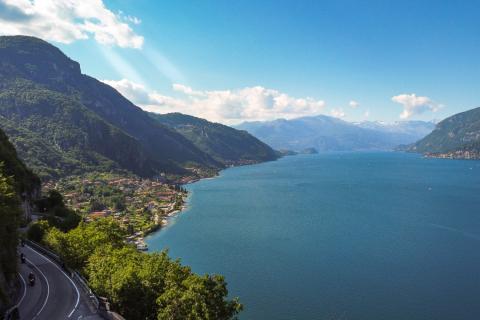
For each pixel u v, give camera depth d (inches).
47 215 5546.3
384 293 4753.9
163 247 6953.7
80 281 2610.7
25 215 5059.1
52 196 6254.9
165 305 2220.7
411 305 4424.2
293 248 6756.9
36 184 6279.5
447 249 6565.0
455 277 5236.2
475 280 5118.1
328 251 6540.4
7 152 5270.7
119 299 2260.1
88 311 2130.9
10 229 2498.8
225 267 5777.6
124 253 2947.8
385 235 7598.4
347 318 4146.2
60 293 2425.0
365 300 4564.5
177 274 2539.4
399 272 5457.7
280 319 4126.5
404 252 6412.4
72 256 3036.4
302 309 4352.9
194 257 6318.9
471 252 6363.2
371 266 5728.3
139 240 7495.1
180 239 7534.5
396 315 4195.4
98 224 3922.2
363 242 7091.5
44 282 2640.3
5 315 1909.4
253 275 5423.2
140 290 2324.1
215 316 2180.1
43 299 2320.4
